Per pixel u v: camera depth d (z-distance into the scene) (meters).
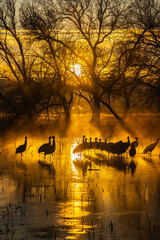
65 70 40.38
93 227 11.17
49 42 40.91
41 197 14.09
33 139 33.06
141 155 24.92
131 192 14.98
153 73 36.75
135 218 12.01
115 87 40.69
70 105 42.34
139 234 10.67
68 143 30.64
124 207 13.07
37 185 15.93
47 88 37.12
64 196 14.27
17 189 15.23
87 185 16.03
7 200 13.69
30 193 14.66
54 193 14.68
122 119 41.22
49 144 23.25
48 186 15.78
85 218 11.93
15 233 10.62
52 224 11.34
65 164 20.97
